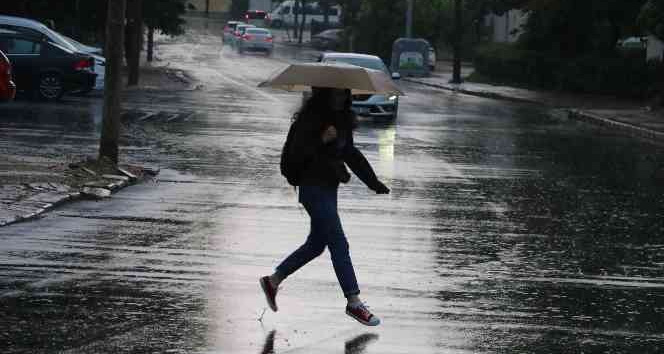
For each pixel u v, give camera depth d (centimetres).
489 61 11056
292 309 1641
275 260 2014
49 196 2612
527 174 3619
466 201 2930
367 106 5616
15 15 7988
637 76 8762
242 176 3269
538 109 7362
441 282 1880
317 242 1574
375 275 1922
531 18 10394
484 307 1698
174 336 1458
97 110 5372
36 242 2106
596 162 4109
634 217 2741
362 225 2473
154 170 3241
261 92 7469
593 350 1455
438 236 2358
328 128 1513
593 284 1902
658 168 3972
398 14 13625
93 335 1445
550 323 1605
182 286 1770
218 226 2380
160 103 6178
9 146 3675
